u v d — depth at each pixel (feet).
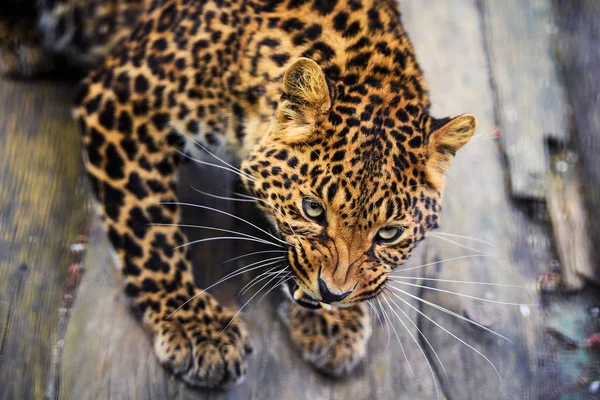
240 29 16.46
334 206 14.66
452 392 17.74
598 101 24.59
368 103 15.03
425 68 23.72
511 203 22.21
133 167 16.94
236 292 18.13
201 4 16.81
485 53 24.63
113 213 17.15
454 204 21.08
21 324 18.40
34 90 22.38
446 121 15.74
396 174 14.71
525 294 19.81
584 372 20.25
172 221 17.39
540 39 25.85
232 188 19.56
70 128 21.91
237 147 16.98
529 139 23.30
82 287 17.83
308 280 15.43
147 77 16.60
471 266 19.84
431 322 18.65
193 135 16.97
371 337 17.98
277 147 15.15
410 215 15.14
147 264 17.25
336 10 16.60
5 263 19.33
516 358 18.51
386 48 16.26
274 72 16.10
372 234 15.10
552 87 24.73
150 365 16.76
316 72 14.47
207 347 16.70
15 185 20.61
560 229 22.25
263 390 16.80
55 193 20.72
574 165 23.81
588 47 25.86
